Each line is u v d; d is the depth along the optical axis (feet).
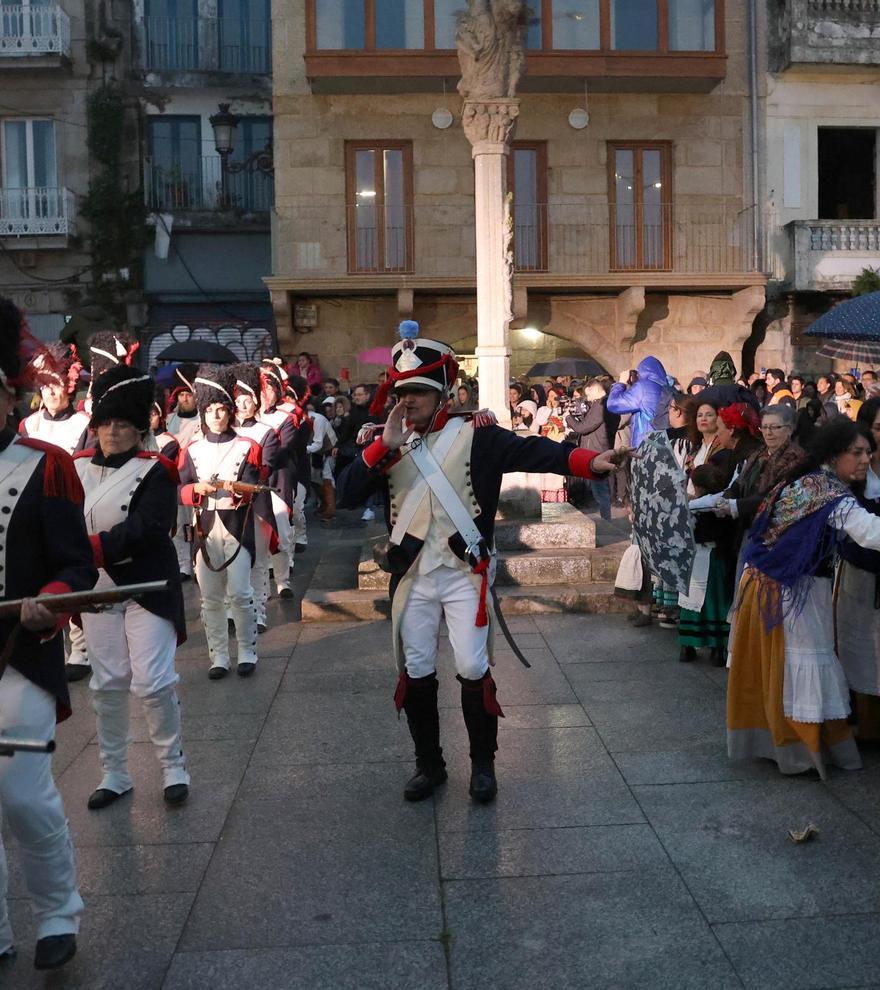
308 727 18.44
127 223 69.56
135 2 69.36
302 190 66.28
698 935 11.38
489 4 30.73
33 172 69.05
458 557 14.74
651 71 65.05
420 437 14.94
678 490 13.88
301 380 36.65
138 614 15.06
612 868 12.94
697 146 67.87
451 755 16.85
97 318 70.13
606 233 67.77
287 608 28.25
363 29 64.44
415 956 11.12
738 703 15.99
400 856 13.41
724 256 68.23
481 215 31.50
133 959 11.18
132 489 15.07
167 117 70.44
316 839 13.97
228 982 10.72
